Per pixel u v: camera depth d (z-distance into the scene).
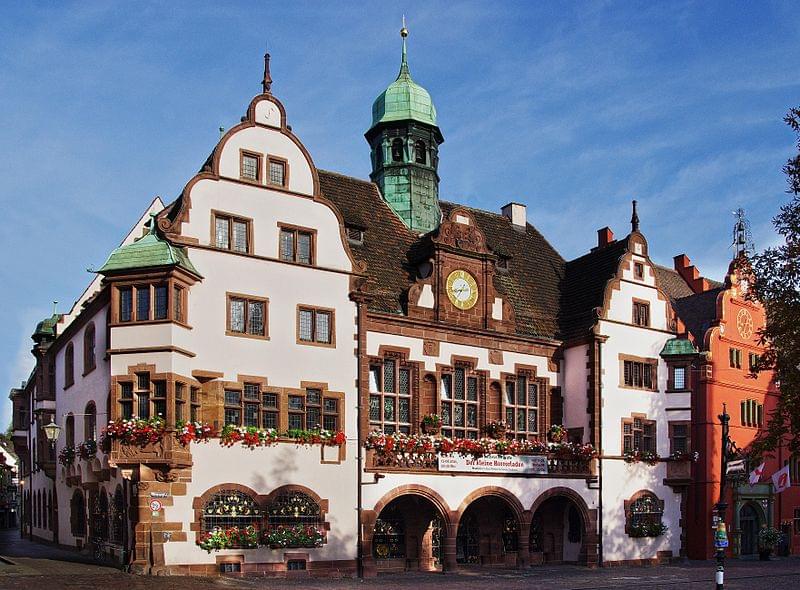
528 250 46.91
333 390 33.75
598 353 41.19
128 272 29.91
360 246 38.62
